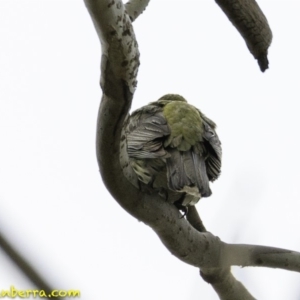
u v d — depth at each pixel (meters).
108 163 9.11
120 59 7.71
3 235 3.96
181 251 10.39
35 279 4.07
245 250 10.63
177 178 10.85
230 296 11.41
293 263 10.66
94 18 7.37
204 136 11.73
